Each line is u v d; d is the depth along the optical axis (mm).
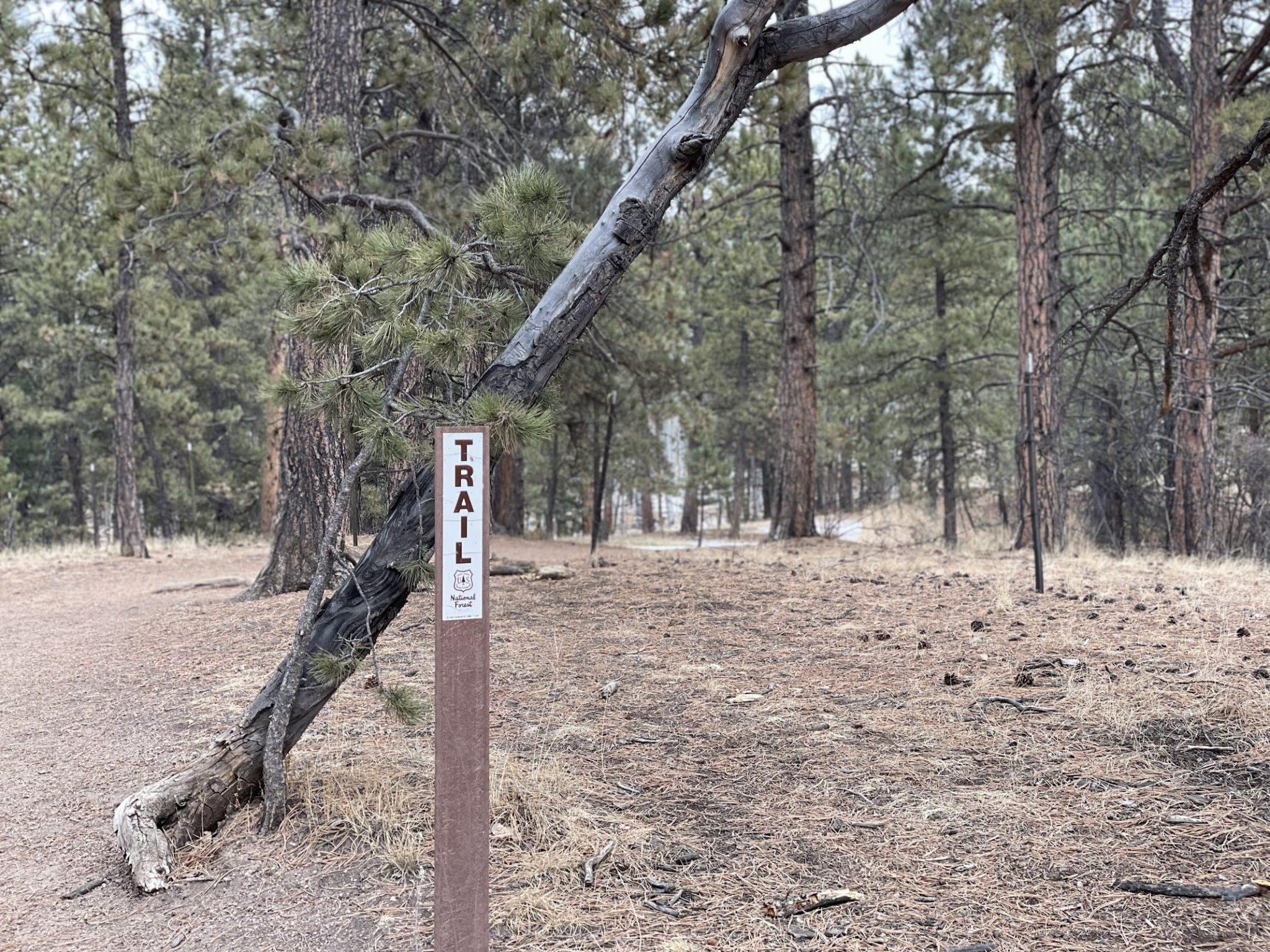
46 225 19469
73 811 4246
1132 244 14422
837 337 29875
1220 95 11633
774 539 14891
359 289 3752
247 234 9812
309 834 3729
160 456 29453
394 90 11430
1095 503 17328
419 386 4250
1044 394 12383
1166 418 14234
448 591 2566
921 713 4906
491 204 4016
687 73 9703
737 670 5953
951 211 17594
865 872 3291
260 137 7926
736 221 19594
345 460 9219
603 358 15375
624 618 7734
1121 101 13273
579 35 9789
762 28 3973
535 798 3885
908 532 20047
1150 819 3564
